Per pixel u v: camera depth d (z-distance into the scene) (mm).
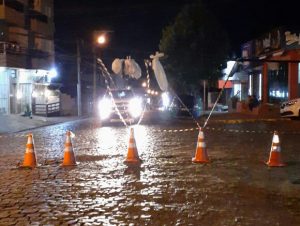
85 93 64750
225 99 60750
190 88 51594
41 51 52062
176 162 13445
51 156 15414
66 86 63438
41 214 7996
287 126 25922
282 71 39938
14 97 45281
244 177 11016
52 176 11547
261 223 7301
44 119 38594
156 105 57719
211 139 19344
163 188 9914
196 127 26469
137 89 56500
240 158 14039
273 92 42688
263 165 12727
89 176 11430
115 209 8250
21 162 14078
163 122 32250
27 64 47188
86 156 15016
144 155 14977
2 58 42375
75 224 7383
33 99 49000
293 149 15789
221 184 10250
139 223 7387
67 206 8516
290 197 8977
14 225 7367
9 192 9789
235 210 8070
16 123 32500
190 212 7984
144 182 10570
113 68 22656
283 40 38656
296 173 11492
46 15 56219
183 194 9328
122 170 12211
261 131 22938
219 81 55719
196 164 13039
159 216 7770
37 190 9930
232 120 31891
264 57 43500
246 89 54250
